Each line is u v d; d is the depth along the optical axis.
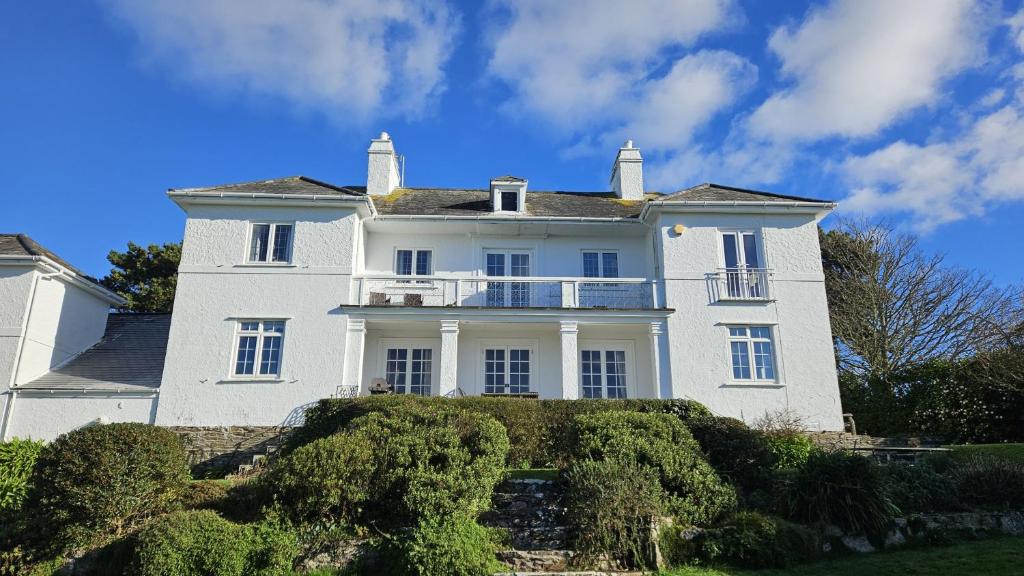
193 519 9.47
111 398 17.56
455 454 10.73
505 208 21.94
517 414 15.03
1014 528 10.62
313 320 18.38
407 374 20.09
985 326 24.25
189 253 18.73
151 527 9.35
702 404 16.67
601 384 20.34
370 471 10.30
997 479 11.46
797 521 10.33
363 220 20.42
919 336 26.89
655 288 19.31
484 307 18.78
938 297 26.62
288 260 18.97
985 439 18.83
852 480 10.52
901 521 10.34
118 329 21.78
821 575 8.88
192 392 17.58
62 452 10.52
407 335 20.38
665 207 19.78
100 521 10.20
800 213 19.91
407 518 10.03
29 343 18.02
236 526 9.50
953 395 19.64
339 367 18.02
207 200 19.05
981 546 9.88
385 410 13.39
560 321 18.88
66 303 19.62
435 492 9.90
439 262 21.41
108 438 10.75
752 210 19.80
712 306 19.16
